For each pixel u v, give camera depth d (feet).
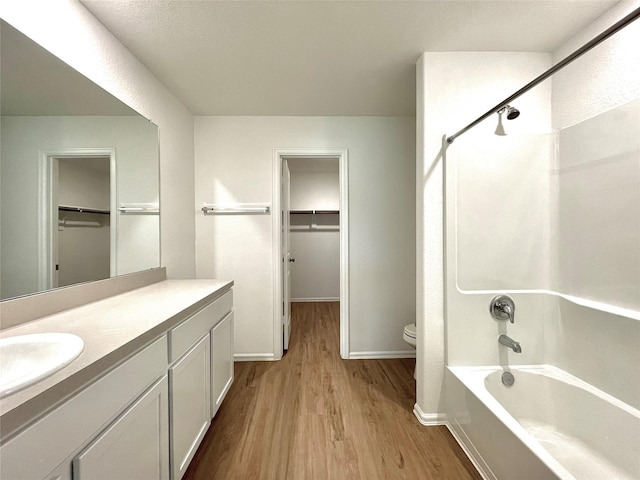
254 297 9.06
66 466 2.27
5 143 3.38
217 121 8.93
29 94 3.67
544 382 5.43
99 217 4.86
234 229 9.02
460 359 5.82
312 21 4.91
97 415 2.59
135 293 5.36
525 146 5.80
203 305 5.09
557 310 5.69
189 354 4.49
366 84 7.09
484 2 4.55
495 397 5.56
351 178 9.12
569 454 4.73
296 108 8.46
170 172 7.37
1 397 1.86
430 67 5.85
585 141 5.11
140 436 3.26
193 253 8.80
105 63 5.02
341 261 9.22
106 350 2.71
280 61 6.09
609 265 4.73
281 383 7.63
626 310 4.48
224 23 4.94
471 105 5.90
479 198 5.81
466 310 5.82
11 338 2.79
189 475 4.66
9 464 1.82
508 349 5.86
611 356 4.65
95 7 4.55
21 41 3.58
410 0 4.48
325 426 5.88
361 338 9.22
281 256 9.43
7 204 3.44
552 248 5.83
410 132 9.16
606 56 4.86
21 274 3.57
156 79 6.69
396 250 9.23
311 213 17.10
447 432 5.71
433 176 5.94
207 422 5.21
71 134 4.32
